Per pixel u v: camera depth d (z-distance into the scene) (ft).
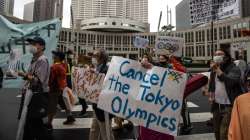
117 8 434.30
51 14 222.89
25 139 14.93
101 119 14.11
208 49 266.77
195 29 280.72
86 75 16.44
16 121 24.18
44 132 15.46
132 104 11.89
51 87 20.94
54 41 30.48
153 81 11.85
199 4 294.05
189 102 38.91
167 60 21.65
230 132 5.40
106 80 12.42
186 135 20.71
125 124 23.17
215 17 274.98
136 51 326.03
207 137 20.16
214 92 16.07
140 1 446.19
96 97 15.57
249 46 107.45
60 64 21.71
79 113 28.71
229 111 13.85
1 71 26.37
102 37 328.90
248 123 4.96
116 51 329.11
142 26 356.59
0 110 29.19
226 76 14.19
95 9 426.51
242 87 14.15
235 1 256.11
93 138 14.88
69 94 23.15
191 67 119.44
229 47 14.92
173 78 11.66
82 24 351.87
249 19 225.97
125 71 12.28
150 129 11.92
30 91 14.87
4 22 28.32
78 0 425.28
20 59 18.26
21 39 28.25
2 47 27.48
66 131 21.58
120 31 346.13
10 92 45.96
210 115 28.78
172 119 11.42
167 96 11.59
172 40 28.48
